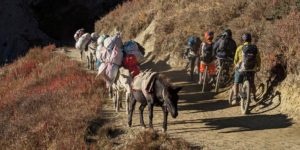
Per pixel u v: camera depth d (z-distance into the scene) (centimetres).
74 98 1533
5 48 4484
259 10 1898
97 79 1761
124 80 1290
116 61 1351
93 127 1241
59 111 1367
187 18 2338
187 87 1770
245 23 1889
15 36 4534
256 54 1323
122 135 1171
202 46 1680
